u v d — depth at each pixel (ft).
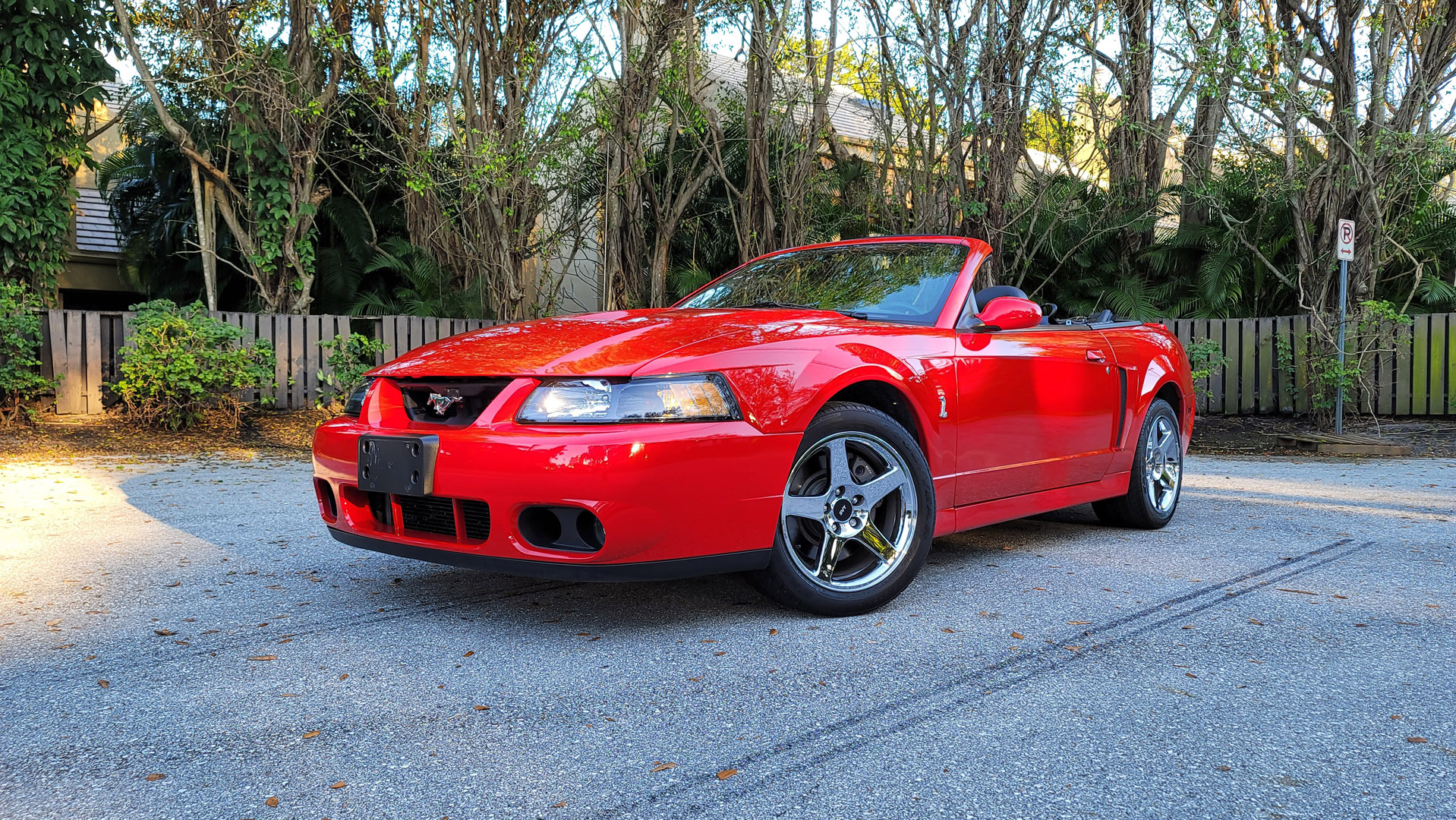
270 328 32.27
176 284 48.80
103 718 7.37
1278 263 42.09
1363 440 28.43
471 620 10.08
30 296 31.22
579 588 11.38
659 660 8.79
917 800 6.06
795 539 10.25
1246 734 7.11
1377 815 5.87
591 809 5.94
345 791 6.16
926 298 12.25
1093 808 5.96
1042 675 8.41
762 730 7.17
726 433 9.05
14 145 31.73
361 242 46.70
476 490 8.84
